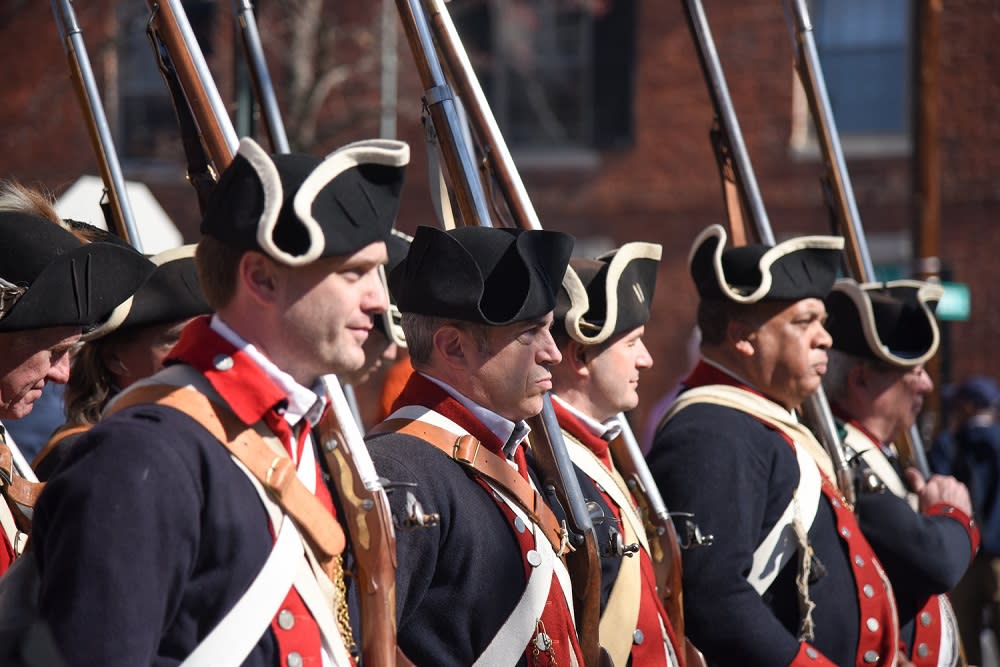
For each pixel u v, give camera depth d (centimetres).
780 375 1023
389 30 2975
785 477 977
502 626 721
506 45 3794
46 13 3500
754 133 3588
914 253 2325
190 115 721
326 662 579
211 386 573
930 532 1074
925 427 1922
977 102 3438
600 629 823
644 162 3703
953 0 3444
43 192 819
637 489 914
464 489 731
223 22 2998
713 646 916
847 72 3666
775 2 3566
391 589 637
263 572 560
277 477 572
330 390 644
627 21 3709
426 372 763
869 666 997
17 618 529
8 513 702
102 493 521
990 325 3434
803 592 948
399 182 586
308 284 565
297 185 566
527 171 3762
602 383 895
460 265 732
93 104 866
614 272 892
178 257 812
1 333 689
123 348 812
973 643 1997
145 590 518
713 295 1037
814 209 3556
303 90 3003
